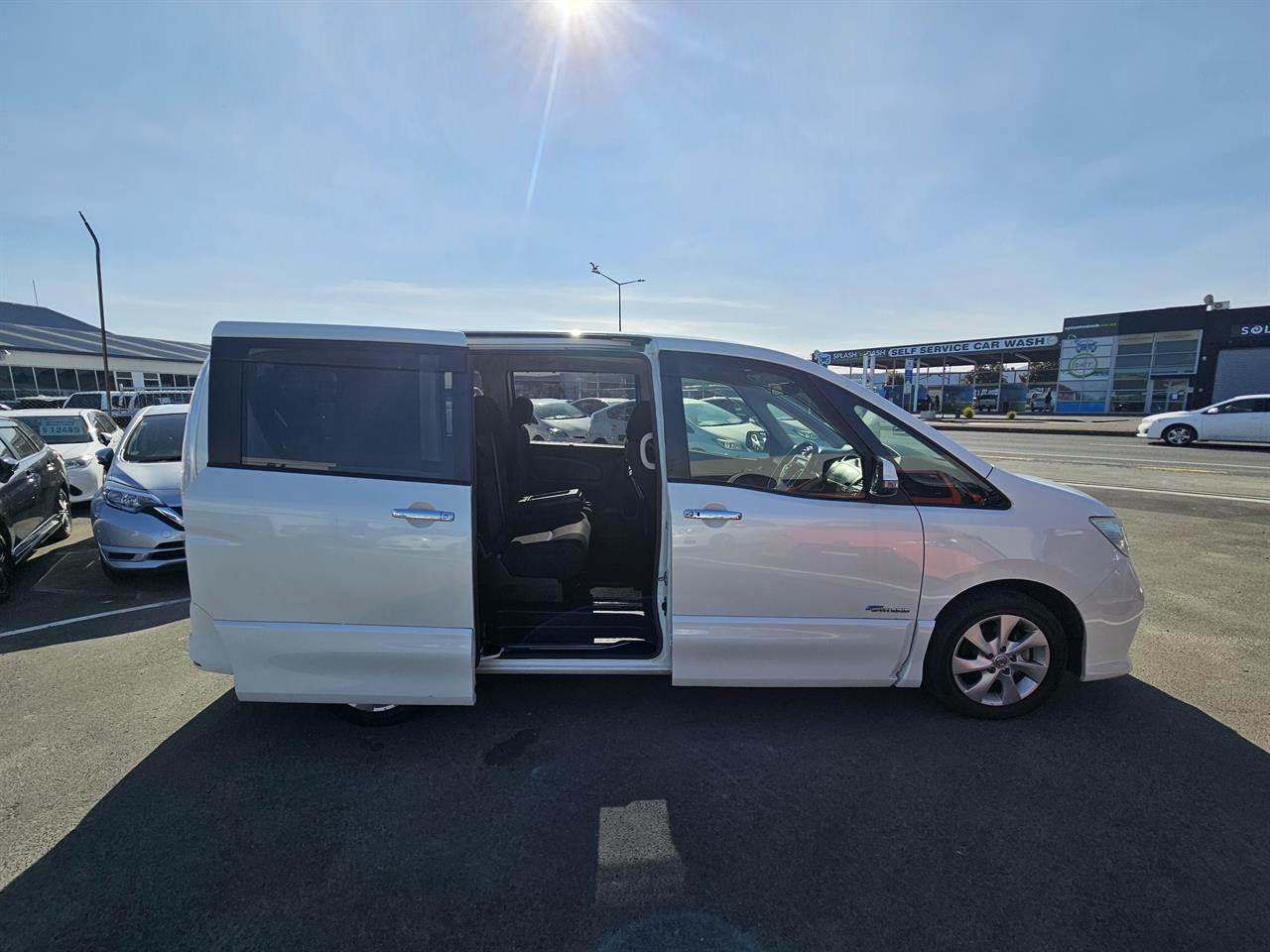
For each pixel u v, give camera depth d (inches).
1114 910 80.4
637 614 135.6
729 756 113.5
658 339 123.0
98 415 407.2
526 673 120.3
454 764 111.4
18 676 145.3
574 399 181.0
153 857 89.7
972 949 75.2
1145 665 147.9
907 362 1441.9
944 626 120.6
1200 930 77.5
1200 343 1088.8
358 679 111.9
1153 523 294.5
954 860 88.9
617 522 161.5
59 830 95.0
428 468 111.0
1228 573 218.1
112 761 112.3
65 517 282.0
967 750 114.8
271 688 111.3
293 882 85.4
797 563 114.1
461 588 110.7
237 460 109.0
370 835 94.1
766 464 119.3
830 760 112.1
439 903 82.0
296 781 106.6
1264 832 93.9
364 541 108.1
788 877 86.2
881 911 80.5
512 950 75.4
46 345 1441.9
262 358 110.8
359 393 111.6
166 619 181.5
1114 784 105.0
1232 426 668.7
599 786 105.3
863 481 117.5
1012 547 117.7
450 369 113.0
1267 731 120.6
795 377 121.7
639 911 80.7
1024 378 1601.9
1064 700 132.1
